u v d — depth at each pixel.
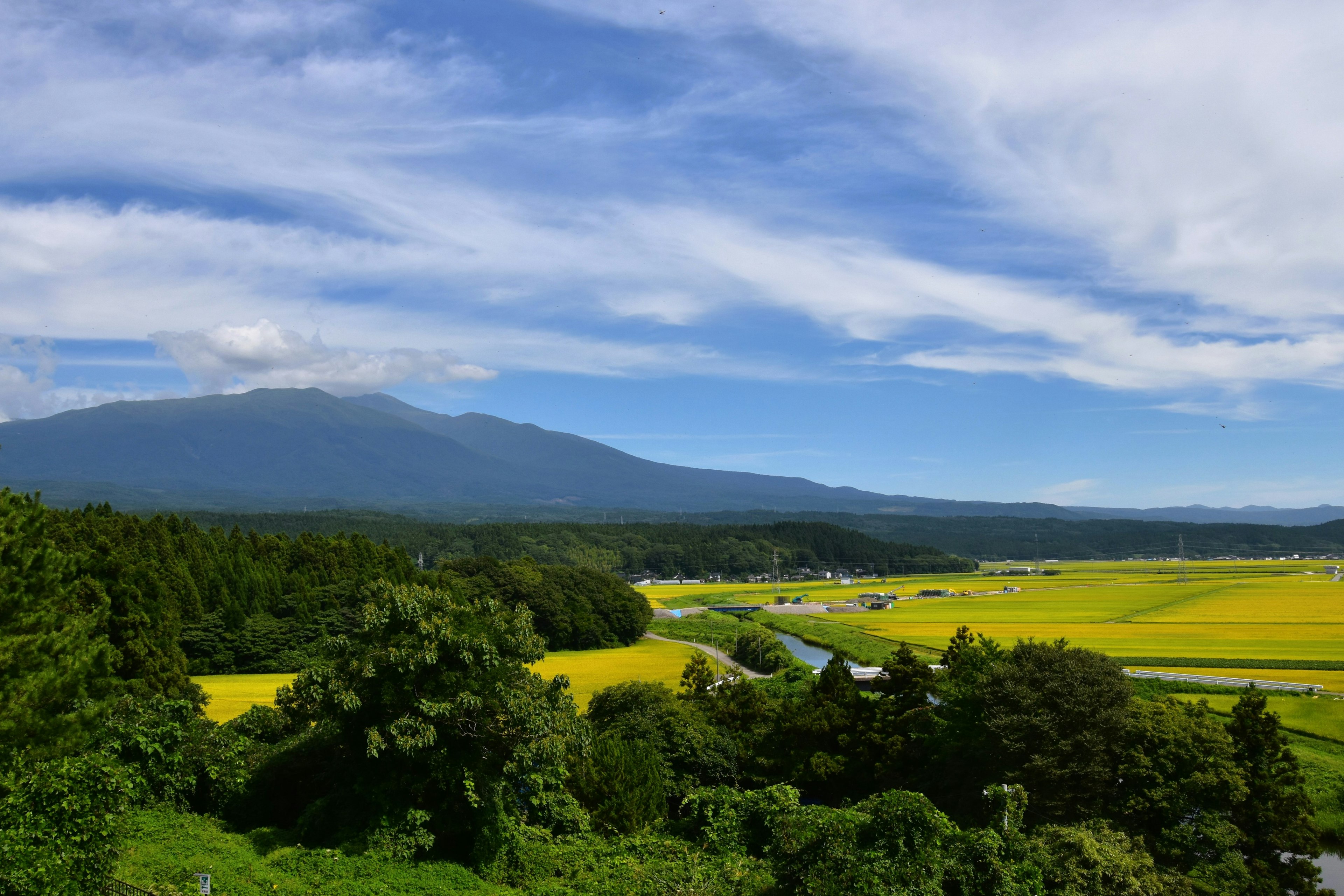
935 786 44.47
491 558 145.75
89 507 100.38
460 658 30.25
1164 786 36.22
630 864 30.50
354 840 29.17
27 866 19.72
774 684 77.00
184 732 32.31
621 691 54.88
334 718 30.47
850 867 26.12
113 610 59.12
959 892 27.19
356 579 120.69
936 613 165.75
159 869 25.14
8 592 26.23
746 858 30.20
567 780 40.16
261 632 102.50
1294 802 36.84
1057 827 31.67
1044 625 134.62
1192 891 32.06
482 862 29.97
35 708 24.70
